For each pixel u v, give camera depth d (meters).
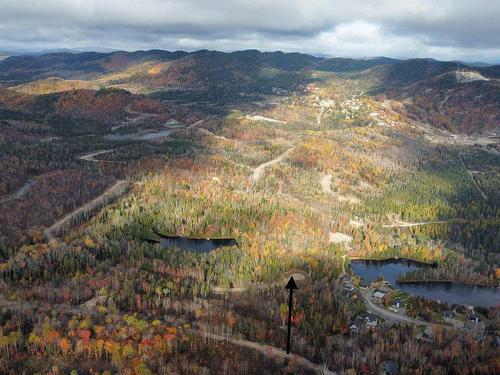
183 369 191.88
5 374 180.62
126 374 182.12
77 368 186.00
